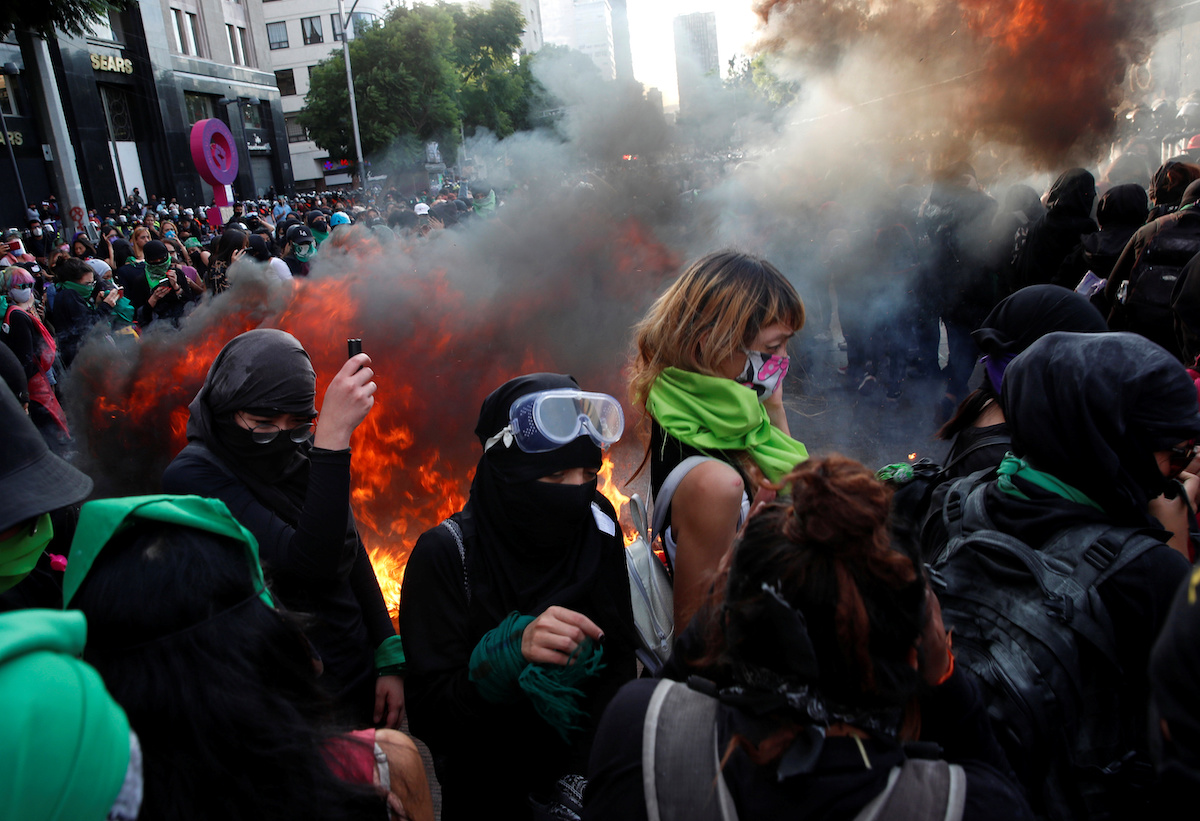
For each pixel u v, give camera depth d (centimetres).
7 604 162
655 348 199
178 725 101
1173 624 75
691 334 186
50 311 723
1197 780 70
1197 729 71
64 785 73
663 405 188
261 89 4912
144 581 107
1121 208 461
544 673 144
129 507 111
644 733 107
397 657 204
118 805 78
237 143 4569
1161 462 151
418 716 165
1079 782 132
